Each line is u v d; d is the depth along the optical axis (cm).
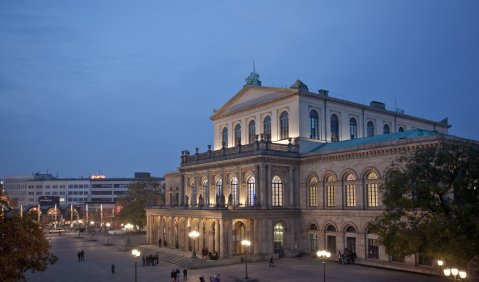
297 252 7125
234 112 8831
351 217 6369
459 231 3647
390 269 5756
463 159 3981
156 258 6706
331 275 5384
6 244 3170
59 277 5712
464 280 3422
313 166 7106
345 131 8144
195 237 6988
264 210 6862
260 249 6825
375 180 6103
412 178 4059
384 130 8931
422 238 3819
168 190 10794
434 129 10225
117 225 15125
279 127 7856
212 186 8138
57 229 15538
